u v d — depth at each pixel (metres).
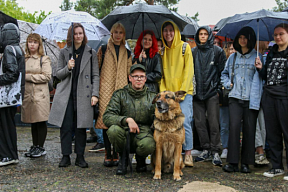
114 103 3.55
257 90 3.74
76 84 3.92
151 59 4.01
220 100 4.50
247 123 3.76
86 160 4.36
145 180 3.32
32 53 4.56
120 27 3.97
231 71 3.96
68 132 3.88
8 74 3.72
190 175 3.59
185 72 3.99
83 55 3.96
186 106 4.00
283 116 3.53
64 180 3.27
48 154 4.70
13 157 3.95
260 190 3.01
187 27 6.17
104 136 3.96
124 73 4.00
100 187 3.04
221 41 5.86
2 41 3.94
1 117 3.87
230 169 3.75
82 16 3.72
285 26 3.54
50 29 4.00
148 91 3.67
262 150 4.19
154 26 4.43
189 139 4.01
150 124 3.65
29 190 2.92
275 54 3.69
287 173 3.50
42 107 4.44
